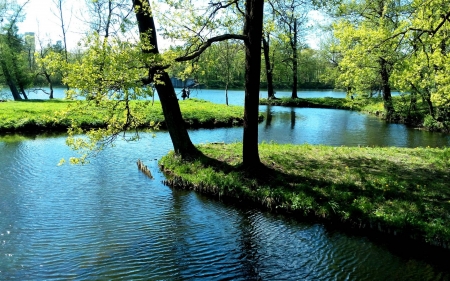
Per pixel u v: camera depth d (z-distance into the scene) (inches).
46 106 1336.1
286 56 2087.8
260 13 470.3
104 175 571.8
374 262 322.0
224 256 327.3
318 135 1007.6
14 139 854.5
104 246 339.3
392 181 454.0
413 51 639.1
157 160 668.1
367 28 965.2
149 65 393.1
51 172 579.8
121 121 443.5
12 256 315.9
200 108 1341.0
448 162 538.3
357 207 403.9
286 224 402.0
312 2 549.0
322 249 345.4
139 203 457.4
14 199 458.0
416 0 586.6
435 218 369.1
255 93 496.1
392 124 1240.8
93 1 502.6
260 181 486.6
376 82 1315.2
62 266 300.8
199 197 484.1
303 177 488.7
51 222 392.2
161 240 355.9
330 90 3329.2
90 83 344.5
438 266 317.1
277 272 302.2
